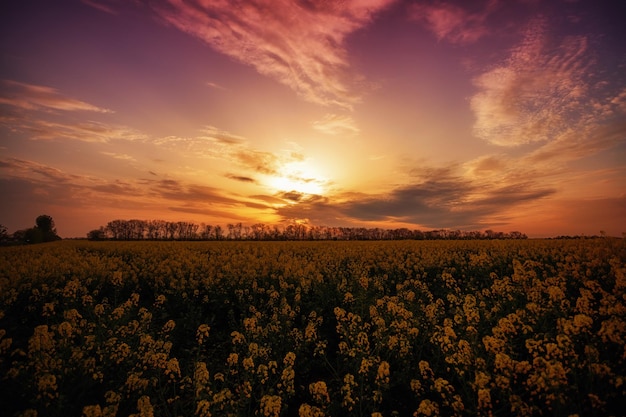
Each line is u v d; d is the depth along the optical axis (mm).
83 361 6480
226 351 9219
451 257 19281
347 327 8633
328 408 5977
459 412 4973
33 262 18031
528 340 5543
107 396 5520
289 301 12625
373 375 6594
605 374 4738
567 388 4676
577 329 5574
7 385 6426
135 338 8461
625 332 5430
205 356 8570
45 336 6453
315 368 8031
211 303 13047
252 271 15227
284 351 8508
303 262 18797
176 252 24609
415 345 7891
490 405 4711
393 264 18125
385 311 9484
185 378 6145
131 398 6180
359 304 10875
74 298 11320
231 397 5664
